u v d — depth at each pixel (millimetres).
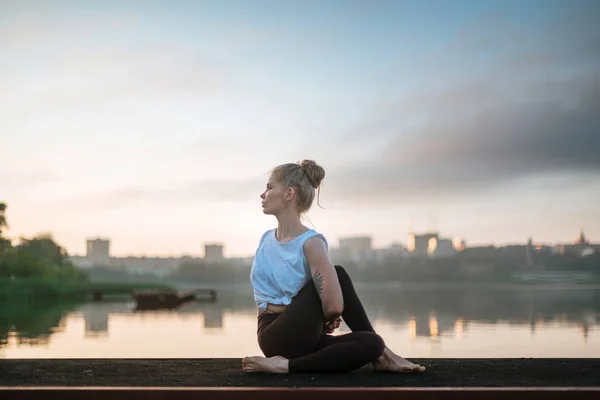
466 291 41562
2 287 31469
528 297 30422
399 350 8773
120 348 8672
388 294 36969
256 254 2086
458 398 1448
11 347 8742
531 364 2113
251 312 19172
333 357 1852
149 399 1463
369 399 1457
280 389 1467
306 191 2031
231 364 2111
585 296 31328
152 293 25703
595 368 1995
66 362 2152
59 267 34812
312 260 1938
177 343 9453
